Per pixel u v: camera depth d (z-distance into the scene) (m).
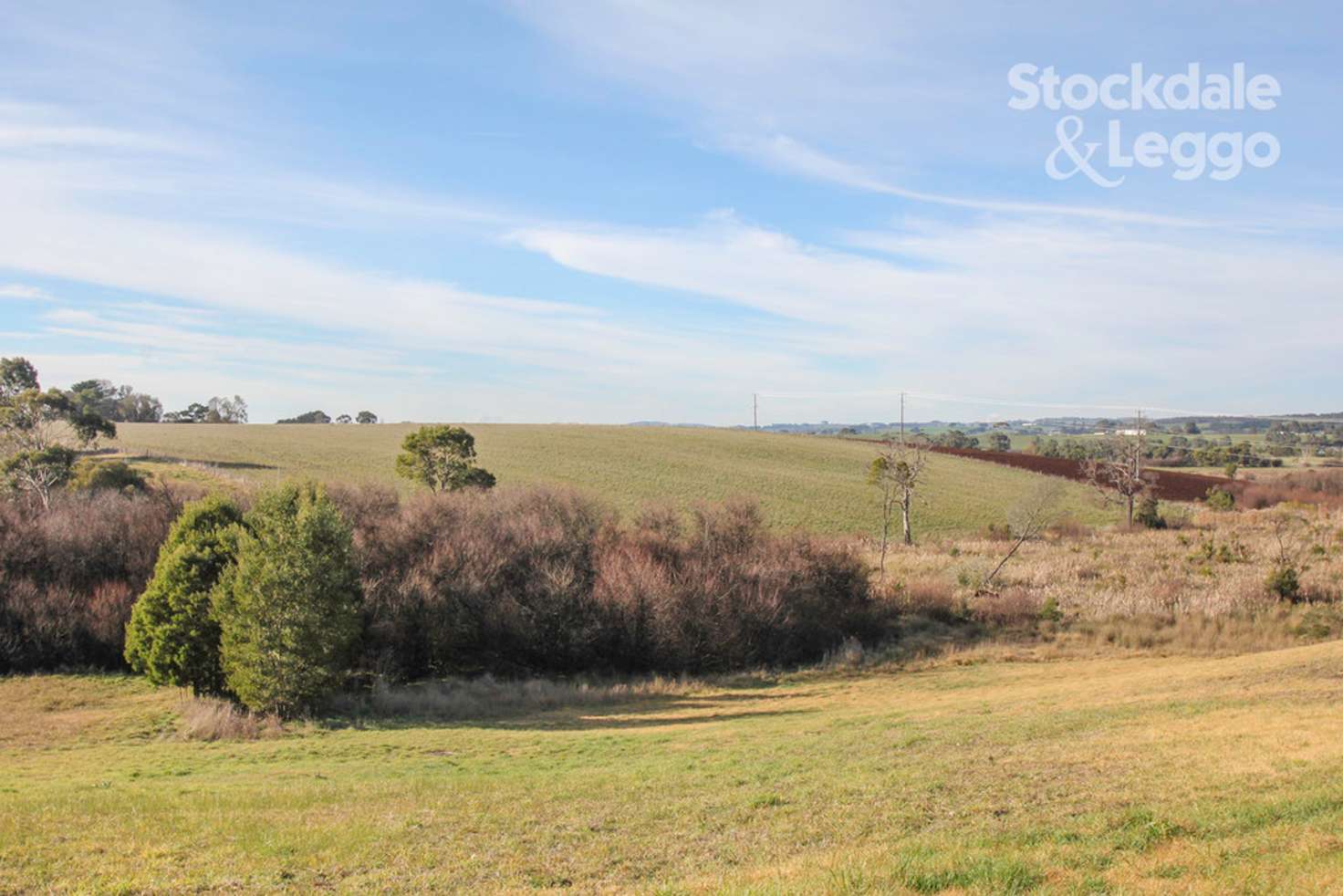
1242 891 6.89
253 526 29.59
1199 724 15.13
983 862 7.93
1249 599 39.72
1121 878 7.39
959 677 32.59
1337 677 19.69
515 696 31.23
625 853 10.10
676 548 43.09
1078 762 12.66
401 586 35.81
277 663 26.94
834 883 7.64
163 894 9.22
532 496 48.12
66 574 38.19
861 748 16.75
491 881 9.30
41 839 11.45
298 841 11.17
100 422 80.62
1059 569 49.94
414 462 67.69
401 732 24.98
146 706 28.97
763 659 37.84
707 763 16.95
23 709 28.77
